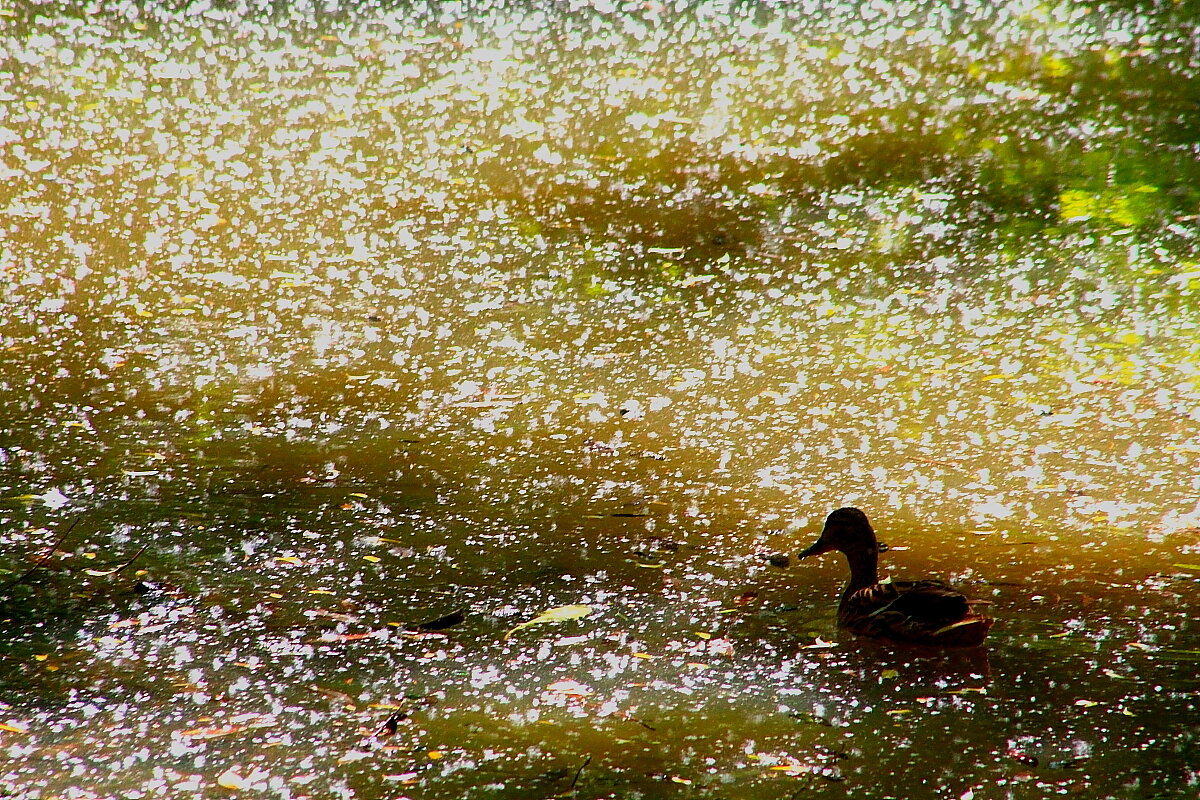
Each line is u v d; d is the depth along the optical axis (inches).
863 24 1145.4
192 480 426.9
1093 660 320.5
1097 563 373.7
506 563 375.2
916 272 651.5
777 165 806.5
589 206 741.3
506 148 835.4
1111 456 450.9
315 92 946.7
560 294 623.8
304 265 650.8
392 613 345.1
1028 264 658.8
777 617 346.6
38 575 360.8
